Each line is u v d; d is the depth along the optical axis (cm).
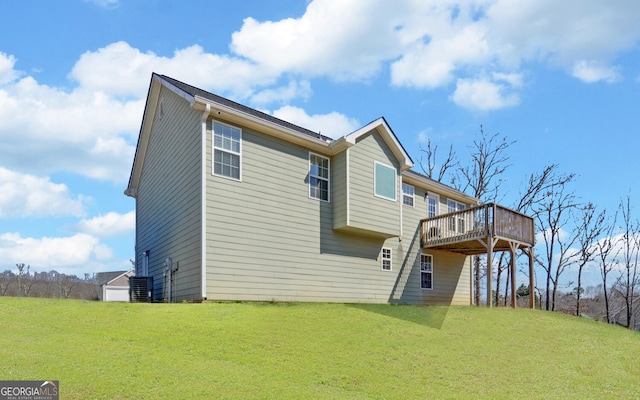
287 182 1310
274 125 1254
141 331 777
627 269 2748
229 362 648
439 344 872
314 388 569
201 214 1112
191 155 1209
